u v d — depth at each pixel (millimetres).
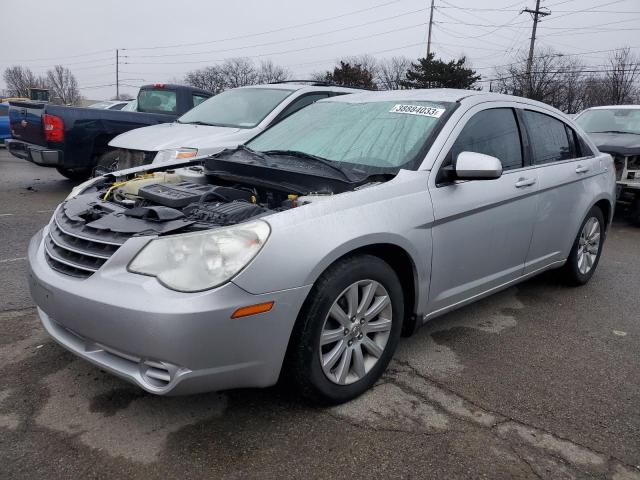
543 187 4094
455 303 3588
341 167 3383
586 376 3402
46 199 8422
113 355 2572
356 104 4188
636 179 8102
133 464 2420
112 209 3020
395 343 3162
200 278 2373
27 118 8695
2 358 3287
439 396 3082
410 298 3289
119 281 2451
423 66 49688
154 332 2324
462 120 3600
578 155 4777
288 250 2527
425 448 2615
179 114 9727
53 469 2367
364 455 2545
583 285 5199
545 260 4406
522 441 2703
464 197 3404
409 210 3076
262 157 3717
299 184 3256
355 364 2955
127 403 2867
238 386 2555
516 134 4055
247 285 2416
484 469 2490
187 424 2715
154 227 2625
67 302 2572
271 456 2510
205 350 2369
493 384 3246
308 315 2639
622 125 9188
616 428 2855
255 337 2477
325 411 2875
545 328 4137
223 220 2693
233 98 8070
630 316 4465
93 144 8531
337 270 2740
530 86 41531
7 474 2322
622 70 40656
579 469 2523
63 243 2809
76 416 2744
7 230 6324
